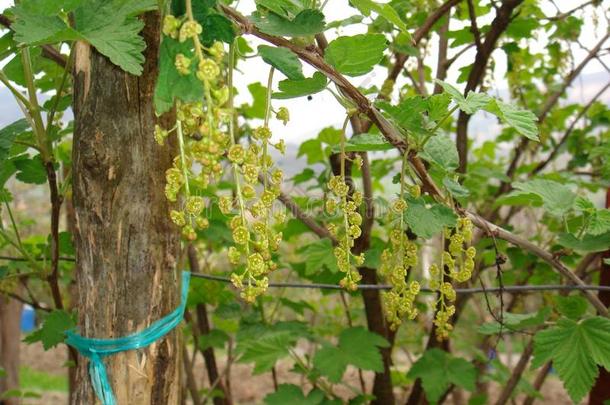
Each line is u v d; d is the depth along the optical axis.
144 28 0.41
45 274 0.66
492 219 1.10
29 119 0.57
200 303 1.02
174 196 0.36
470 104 0.43
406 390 1.32
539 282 1.08
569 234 0.60
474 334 1.42
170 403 0.45
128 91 0.42
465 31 0.91
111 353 0.43
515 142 1.23
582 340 0.62
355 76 0.42
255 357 0.87
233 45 0.37
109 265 0.43
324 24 0.38
